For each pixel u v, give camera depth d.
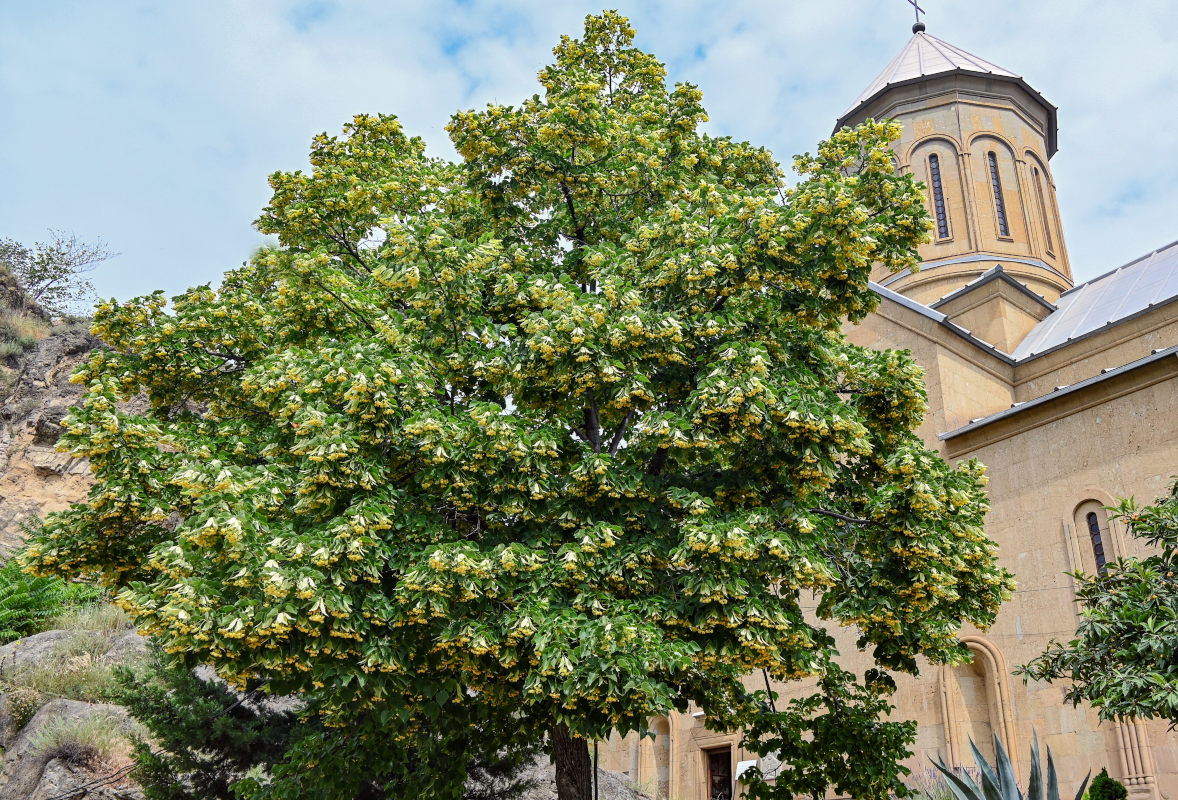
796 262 10.02
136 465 9.77
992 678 18.11
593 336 9.41
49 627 20.16
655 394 10.37
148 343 11.72
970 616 12.02
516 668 9.02
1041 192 30.44
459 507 9.49
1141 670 10.06
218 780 12.54
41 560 10.06
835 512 11.21
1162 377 16.61
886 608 10.20
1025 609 17.94
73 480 25.80
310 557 7.96
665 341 9.67
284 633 7.71
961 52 32.84
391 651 8.39
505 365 9.91
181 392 12.41
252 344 12.11
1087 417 17.86
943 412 21.55
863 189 11.95
